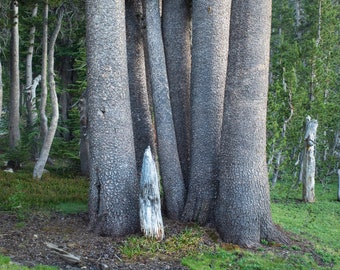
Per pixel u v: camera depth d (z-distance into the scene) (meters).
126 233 8.92
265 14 9.14
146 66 11.52
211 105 10.01
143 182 8.55
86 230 9.22
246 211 8.98
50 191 13.84
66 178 17.06
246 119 9.11
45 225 9.57
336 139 26.00
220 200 9.30
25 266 6.97
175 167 10.16
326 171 23.59
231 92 9.25
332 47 25.27
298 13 40.34
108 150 9.06
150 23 10.09
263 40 9.16
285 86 20.59
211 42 10.00
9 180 15.29
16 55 20.08
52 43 17.09
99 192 9.13
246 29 9.06
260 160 9.24
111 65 9.02
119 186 9.02
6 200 11.70
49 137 16.66
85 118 17.72
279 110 20.36
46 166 19.77
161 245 8.34
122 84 9.16
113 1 9.00
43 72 19.41
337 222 13.27
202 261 7.87
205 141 9.96
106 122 9.05
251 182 9.07
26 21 20.88
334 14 25.59
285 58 27.11
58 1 16.75
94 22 9.01
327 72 24.44
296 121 20.38
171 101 10.86
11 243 8.12
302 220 12.82
